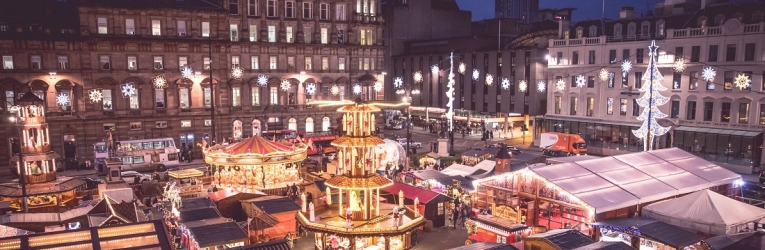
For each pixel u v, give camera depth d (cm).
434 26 11975
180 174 4859
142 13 6875
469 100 9875
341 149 3102
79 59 6612
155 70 7044
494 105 9369
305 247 3544
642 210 3512
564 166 3969
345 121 3075
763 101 5891
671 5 7581
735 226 3078
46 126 4422
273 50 7831
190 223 3219
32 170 4347
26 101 4275
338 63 8400
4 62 6225
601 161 4203
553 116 8100
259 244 2619
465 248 2645
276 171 4641
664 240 2850
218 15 7344
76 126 6656
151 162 6328
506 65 9056
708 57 6356
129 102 6950
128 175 5684
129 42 6819
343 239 2989
